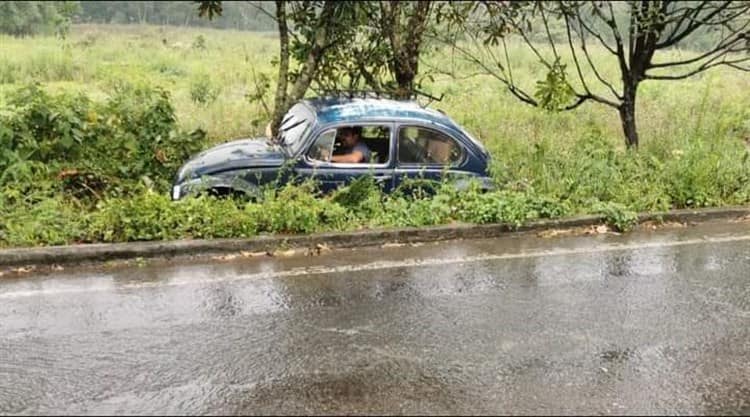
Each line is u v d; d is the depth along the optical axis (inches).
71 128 370.3
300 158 327.0
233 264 274.2
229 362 197.8
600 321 230.7
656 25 396.8
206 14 433.7
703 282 268.5
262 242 287.4
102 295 241.1
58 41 976.3
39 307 230.4
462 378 191.8
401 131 335.0
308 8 401.1
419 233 307.7
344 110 340.2
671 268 283.3
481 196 330.0
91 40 1041.5
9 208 300.8
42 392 180.2
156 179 376.2
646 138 459.5
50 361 195.9
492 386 188.1
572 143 431.2
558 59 414.6
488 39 406.3
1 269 258.8
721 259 295.1
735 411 179.3
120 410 172.9
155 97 413.4
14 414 170.4
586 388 188.4
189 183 321.4
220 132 447.5
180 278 258.4
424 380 190.4
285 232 297.0
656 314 237.3
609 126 496.1
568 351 209.0
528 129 486.9
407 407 177.2
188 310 231.5
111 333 213.8
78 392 180.5
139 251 273.4
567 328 224.7
